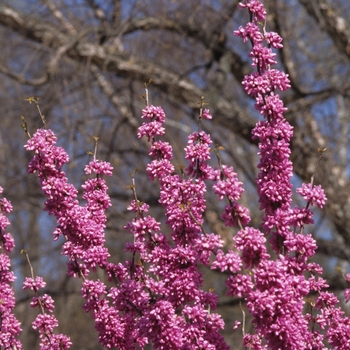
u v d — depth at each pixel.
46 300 3.83
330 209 12.45
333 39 13.06
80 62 13.46
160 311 3.32
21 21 13.48
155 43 14.78
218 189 3.29
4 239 3.82
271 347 3.26
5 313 3.74
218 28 13.14
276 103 3.47
